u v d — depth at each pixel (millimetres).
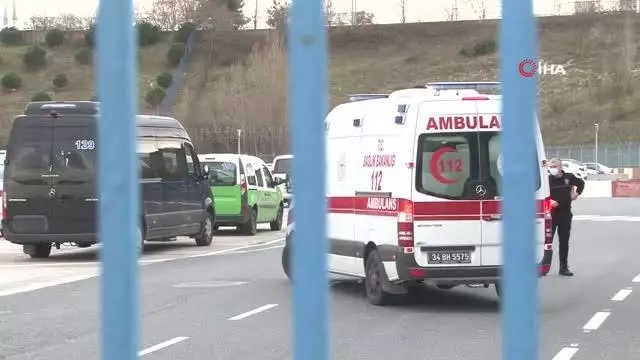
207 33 145750
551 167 20078
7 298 17359
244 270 21859
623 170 82062
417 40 162875
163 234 26391
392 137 15156
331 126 17516
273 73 92062
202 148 82875
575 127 111812
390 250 14945
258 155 82125
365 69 152750
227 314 14938
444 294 17312
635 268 21594
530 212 3473
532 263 3482
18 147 24172
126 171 3385
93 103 24453
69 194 23969
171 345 12195
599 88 120562
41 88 133375
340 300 16422
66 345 12422
